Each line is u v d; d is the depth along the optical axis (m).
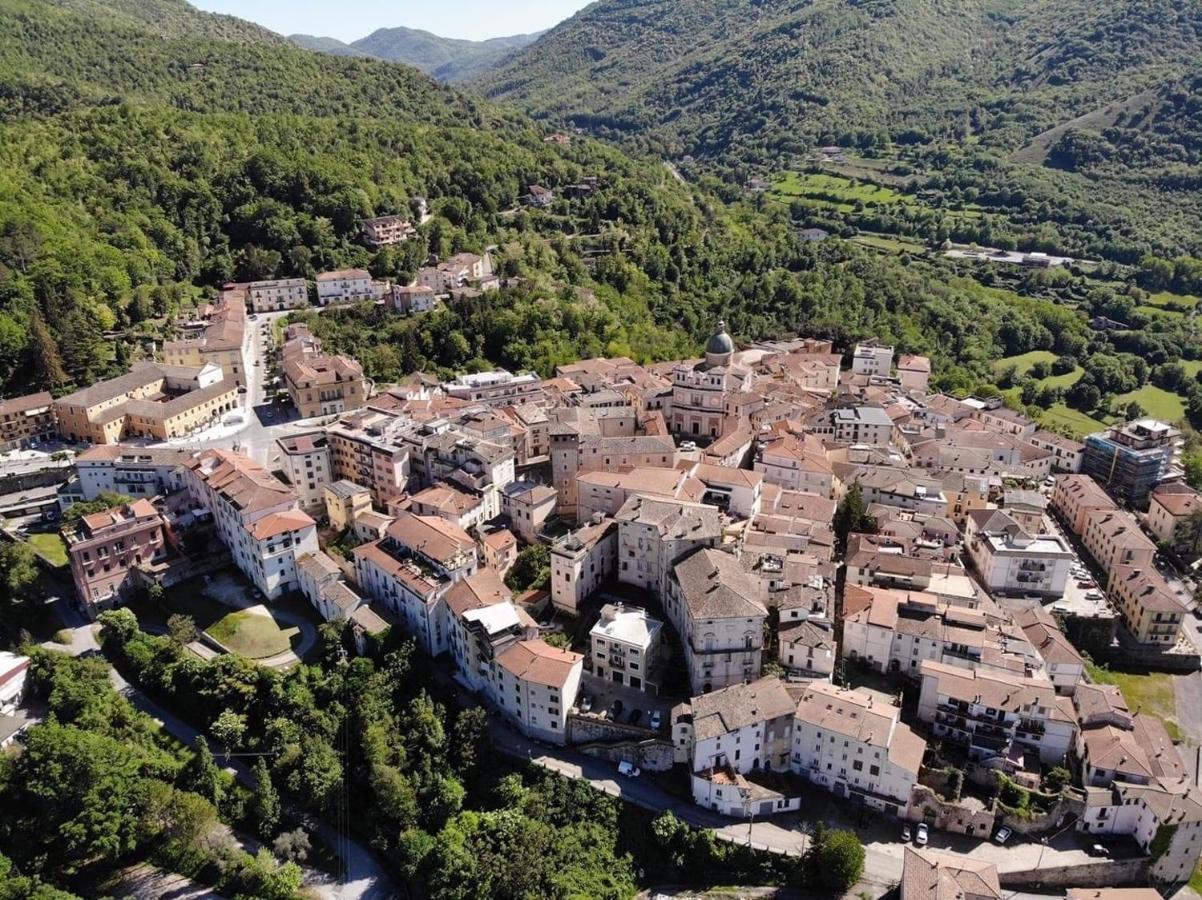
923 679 165.25
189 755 176.75
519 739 170.12
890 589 187.50
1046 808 151.62
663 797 158.25
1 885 151.62
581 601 190.38
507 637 171.50
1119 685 191.12
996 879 136.00
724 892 147.50
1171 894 147.00
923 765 156.50
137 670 192.38
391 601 196.00
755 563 185.88
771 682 162.00
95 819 161.50
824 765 158.62
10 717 182.75
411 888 154.50
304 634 194.00
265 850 161.12
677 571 179.88
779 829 152.75
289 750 170.38
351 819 167.62
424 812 160.88
